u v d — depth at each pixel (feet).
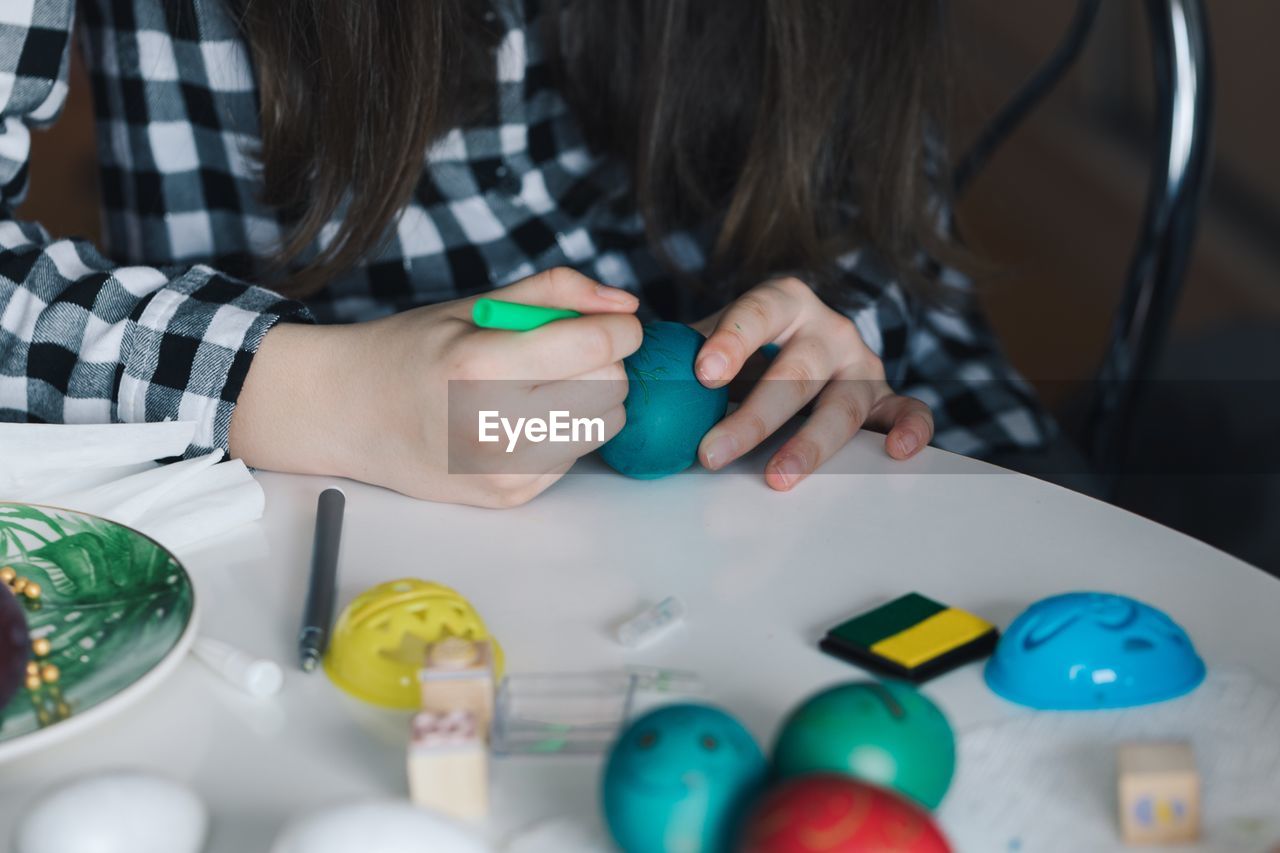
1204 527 4.53
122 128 3.71
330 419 2.53
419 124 3.18
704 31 3.75
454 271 3.76
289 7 3.21
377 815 1.69
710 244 3.92
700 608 2.19
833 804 1.63
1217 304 8.02
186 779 1.87
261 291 2.78
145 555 2.12
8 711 1.88
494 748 1.91
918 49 3.75
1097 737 1.94
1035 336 8.25
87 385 2.68
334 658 2.05
